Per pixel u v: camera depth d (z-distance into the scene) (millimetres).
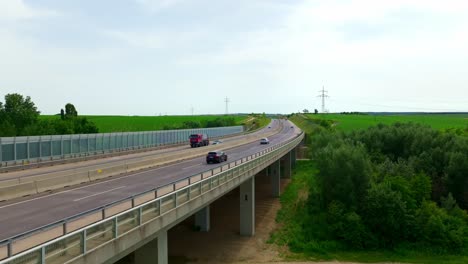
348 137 81062
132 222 16625
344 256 41531
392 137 74875
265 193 66000
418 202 51188
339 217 46625
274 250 41125
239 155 60188
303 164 95188
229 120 179750
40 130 84312
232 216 51094
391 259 41312
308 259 39875
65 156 51719
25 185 26625
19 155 44312
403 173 56500
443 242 44156
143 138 72250
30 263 11273
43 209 21953
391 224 44781
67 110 104688
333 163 52375
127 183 32188
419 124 86750
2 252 13602
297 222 49750
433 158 62375
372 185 49062
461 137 68125
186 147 77688
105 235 14844
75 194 27000
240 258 38188
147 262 19281
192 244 40906
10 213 20969
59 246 12508
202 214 45156
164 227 19484
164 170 41844
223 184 29609
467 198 54844
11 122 86625
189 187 22672
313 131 117250
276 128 162375
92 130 95312
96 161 50219
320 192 56156
